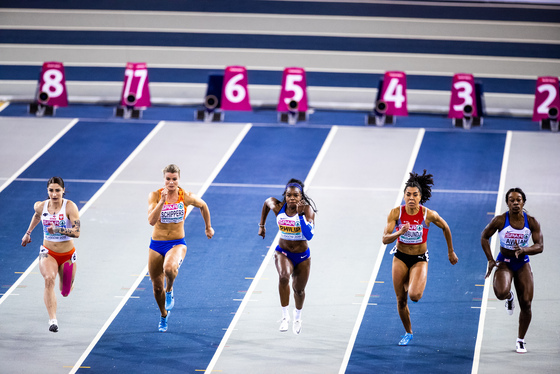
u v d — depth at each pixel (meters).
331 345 35.44
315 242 45.59
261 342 35.72
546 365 33.47
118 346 35.28
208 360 34.16
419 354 34.56
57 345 35.34
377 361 34.00
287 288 34.34
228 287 40.88
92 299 39.56
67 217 35.16
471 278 41.62
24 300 39.38
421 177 34.81
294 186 33.72
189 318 37.91
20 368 33.34
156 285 35.47
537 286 40.44
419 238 34.03
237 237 46.31
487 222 47.94
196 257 44.00
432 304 39.09
